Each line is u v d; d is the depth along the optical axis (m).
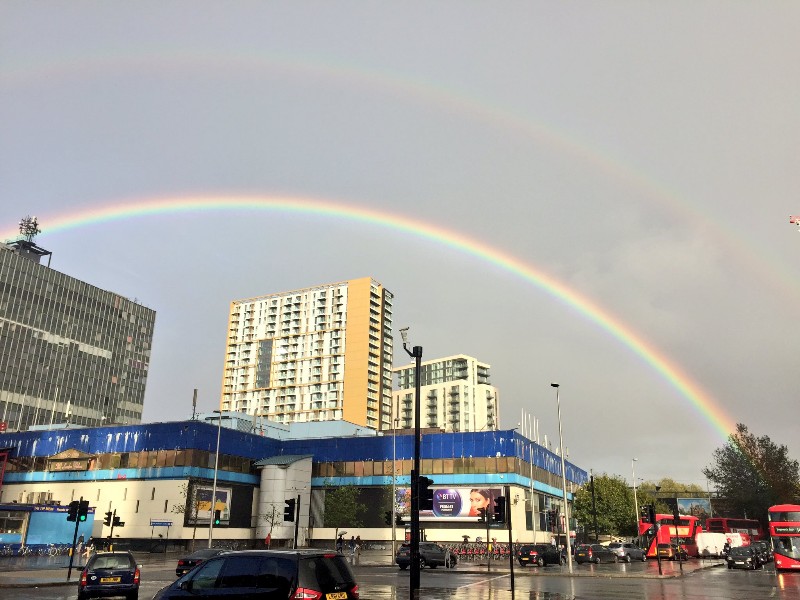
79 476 81.19
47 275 166.25
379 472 85.12
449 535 77.94
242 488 80.75
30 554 58.72
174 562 53.94
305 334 199.00
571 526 104.50
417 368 25.36
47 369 161.75
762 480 100.81
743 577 39.94
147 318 194.75
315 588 11.24
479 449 80.94
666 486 152.62
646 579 37.94
